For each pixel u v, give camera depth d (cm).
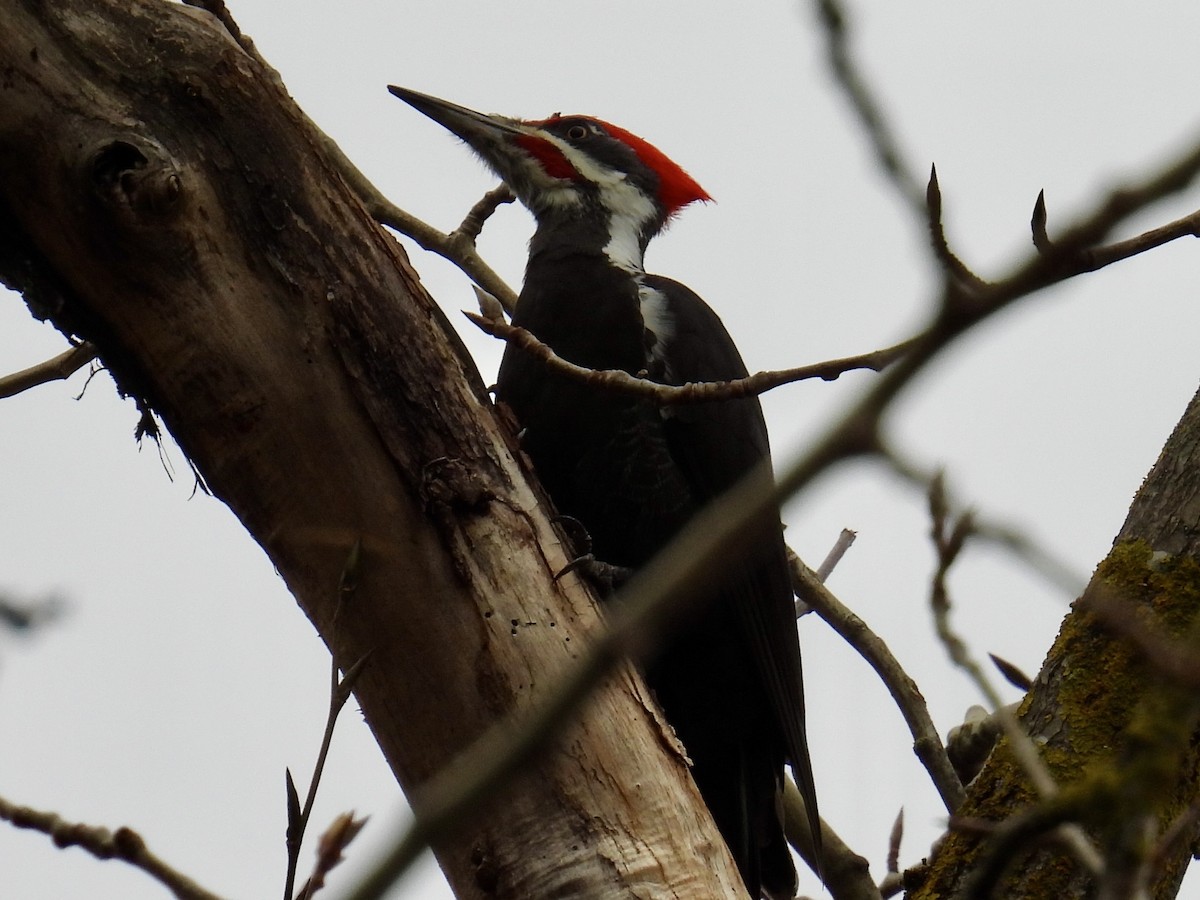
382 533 729
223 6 784
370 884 389
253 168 733
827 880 1022
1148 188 404
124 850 552
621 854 693
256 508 744
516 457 770
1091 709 787
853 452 388
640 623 394
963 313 394
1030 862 754
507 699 715
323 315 735
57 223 717
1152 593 802
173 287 724
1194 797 746
